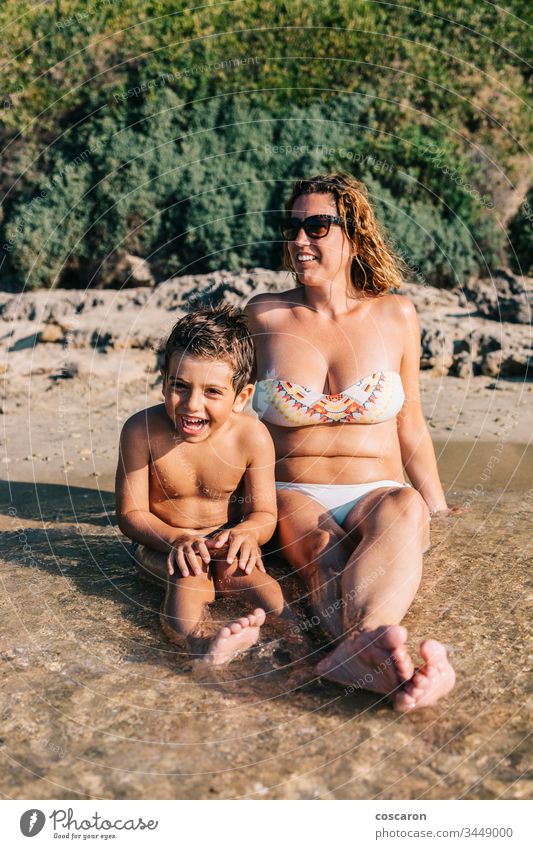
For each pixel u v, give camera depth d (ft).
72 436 17.88
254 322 10.86
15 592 10.07
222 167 31.53
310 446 10.36
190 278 28.58
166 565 9.61
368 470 10.31
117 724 7.49
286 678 8.11
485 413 18.53
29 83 33.14
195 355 9.39
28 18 33.12
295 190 10.63
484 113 30.94
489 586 10.09
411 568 8.47
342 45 32.17
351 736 7.30
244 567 9.16
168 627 8.86
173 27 32.99
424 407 19.17
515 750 7.12
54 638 8.95
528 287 27.04
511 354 21.97
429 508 11.99
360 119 31.94
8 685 8.08
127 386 22.26
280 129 31.86
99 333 24.73
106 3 33.27
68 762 7.04
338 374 10.44
